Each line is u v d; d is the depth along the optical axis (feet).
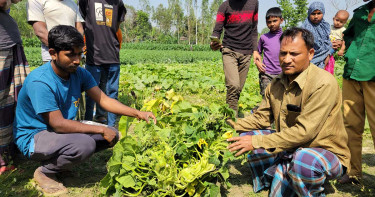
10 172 9.04
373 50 7.91
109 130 8.36
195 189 7.74
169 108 9.87
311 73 7.27
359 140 8.87
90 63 12.77
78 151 7.75
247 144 7.47
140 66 34.09
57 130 7.79
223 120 8.96
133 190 8.27
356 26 8.50
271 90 8.37
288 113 7.72
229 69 14.33
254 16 14.58
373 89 8.03
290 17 98.73
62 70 7.80
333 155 7.31
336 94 7.12
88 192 8.37
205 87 22.70
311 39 7.11
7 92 9.36
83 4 12.40
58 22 11.26
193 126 8.63
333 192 8.73
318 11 13.62
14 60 9.63
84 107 13.98
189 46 174.60
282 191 7.76
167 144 8.28
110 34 12.71
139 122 9.46
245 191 8.76
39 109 7.46
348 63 8.54
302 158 7.04
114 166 7.59
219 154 8.25
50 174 8.33
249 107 18.78
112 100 9.08
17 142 8.20
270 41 14.64
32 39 139.74
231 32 14.28
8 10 9.62
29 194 8.04
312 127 6.99
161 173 7.59
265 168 8.56
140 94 17.58
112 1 12.71
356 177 9.06
